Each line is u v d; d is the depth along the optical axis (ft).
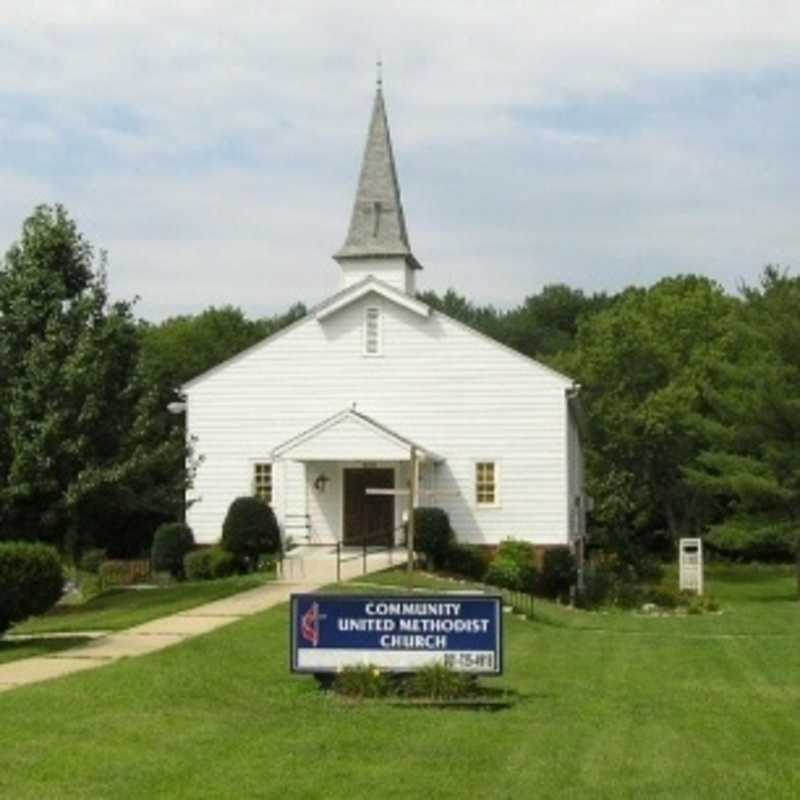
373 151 172.35
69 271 112.16
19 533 109.50
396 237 169.78
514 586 143.23
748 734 52.75
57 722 49.98
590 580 164.25
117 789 39.88
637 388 242.37
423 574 134.41
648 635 100.83
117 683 59.31
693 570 170.40
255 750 46.19
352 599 61.46
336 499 154.20
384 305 155.02
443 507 153.17
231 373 157.17
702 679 73.10
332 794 39.81
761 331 180.04
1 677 63.46
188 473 118.73
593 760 46.09
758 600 168.35
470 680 61.67
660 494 238.68
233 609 98.37
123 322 110.63
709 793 41.04
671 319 254.06
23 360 108.47
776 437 175.22
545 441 152.35
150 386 113.50
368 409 154.92
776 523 173.99
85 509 110.73
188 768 42.93
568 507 154.10
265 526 149.89
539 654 84.33
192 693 58.03
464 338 153.89
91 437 108.99
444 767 44.16
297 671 61.57
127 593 121.80
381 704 58.44
